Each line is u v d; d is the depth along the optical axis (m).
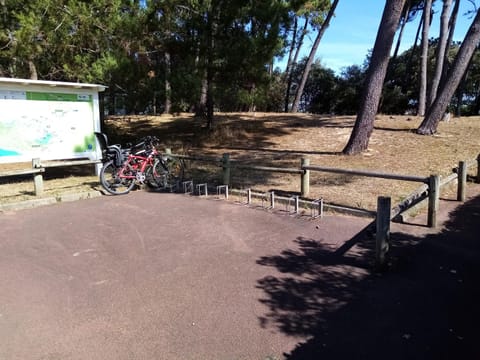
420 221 5.36
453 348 2.64
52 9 8.78
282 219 5.57
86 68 9.26
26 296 3.44
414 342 2.71
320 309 3.18
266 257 4.25
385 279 3.69
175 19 10.43
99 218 5.70
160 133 13.73
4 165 9.71
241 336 2.82
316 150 10.66
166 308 3.21
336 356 2.58
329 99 27.09
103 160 7.62
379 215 3.77
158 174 7.83
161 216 5.80
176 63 10.93
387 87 26.12
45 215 5.88
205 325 2.96
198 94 10.40
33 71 9.49
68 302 3.33
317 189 7.03
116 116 16.78
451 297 3.34
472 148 10.12
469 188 7.34
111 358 2.59
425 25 15.46
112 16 9.11
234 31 10.83
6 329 2.94
